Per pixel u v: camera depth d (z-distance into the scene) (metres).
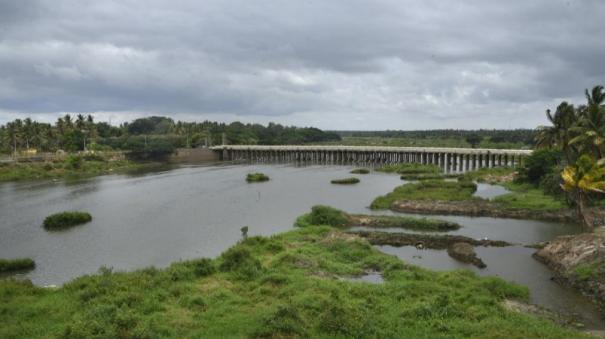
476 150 113.12
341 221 52.50
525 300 28.41
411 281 30.58
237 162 157.12
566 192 56.97
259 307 26.02
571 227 49.56
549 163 74.00
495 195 71.31
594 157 55.91
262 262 35.84
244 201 70.81
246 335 21.61
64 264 39.41
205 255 41.53
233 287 29.89
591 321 25.28
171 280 30.58
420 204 62.44
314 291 28.19
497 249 41.28
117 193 80.31
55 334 21.47
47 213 62.09
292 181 96.81
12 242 46.94
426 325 23.27
